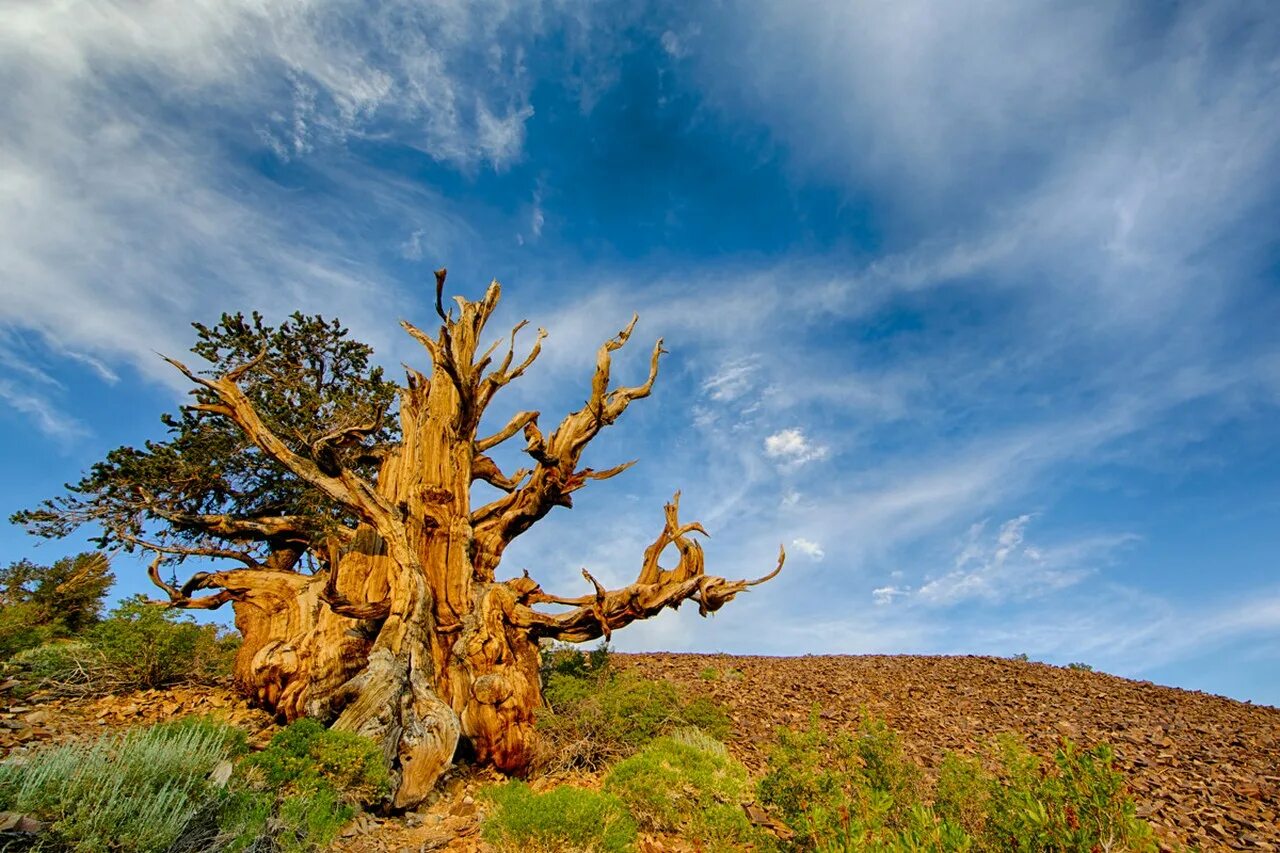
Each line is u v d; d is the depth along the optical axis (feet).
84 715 28.73
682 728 35.35
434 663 34.01
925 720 43.73
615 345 43.96
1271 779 33.65
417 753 27.22
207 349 48.42
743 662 63.41
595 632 39.09
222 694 34.76
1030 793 14.53
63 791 16.24
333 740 23.70
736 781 23.95
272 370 50.26
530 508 42.37
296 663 31.99
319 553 41.47
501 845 18.67
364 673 30.40
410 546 36.11
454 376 38.45
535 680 37.27
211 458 45.91
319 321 51.70
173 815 16.72
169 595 37.24
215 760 21.63
